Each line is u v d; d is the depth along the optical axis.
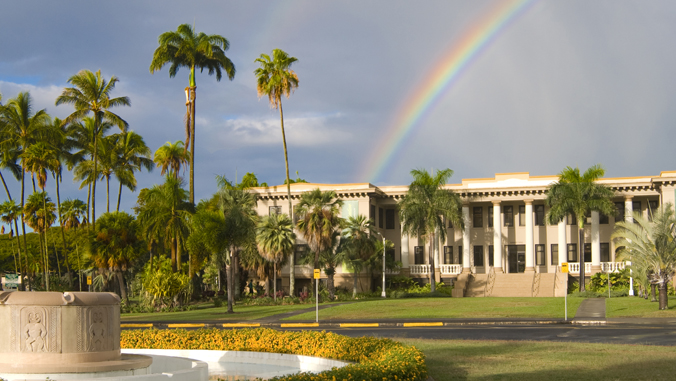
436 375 14.20
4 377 11.87
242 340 19.11
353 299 56.91
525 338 24.14
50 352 12.23
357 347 16.31
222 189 62.72
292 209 68.94
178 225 52.38
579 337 24.28
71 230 82.88
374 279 67.94
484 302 45.75
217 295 64.81
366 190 66.25
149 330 20.55
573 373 14.22
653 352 18.30
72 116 62.03
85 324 12.59
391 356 13.85
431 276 61.09
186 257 80.12
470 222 70.62
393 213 72.50
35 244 89.12
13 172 70.62
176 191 53.03
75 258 76.19
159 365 15.14
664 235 37.06
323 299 54.53
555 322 31.52
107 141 72.75
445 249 71.12
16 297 12.28
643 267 38.59
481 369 15.12
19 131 67.00
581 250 56.69
